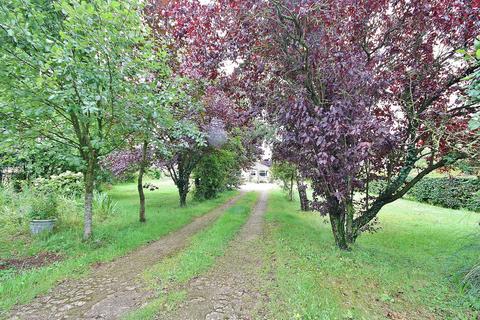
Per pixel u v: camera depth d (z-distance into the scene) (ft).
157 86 20.74
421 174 18.15
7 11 13.52
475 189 21.93
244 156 61.52
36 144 19.49
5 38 14.02
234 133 39.60
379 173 19.48
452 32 15.79
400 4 16.63
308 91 17.20
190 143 34.60
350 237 19.04
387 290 11.99
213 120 34.88
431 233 25.12
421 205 49.88
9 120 16.83
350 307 10.28
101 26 14.65
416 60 17.61
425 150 17.87
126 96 17.65
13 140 17.47
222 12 16.15
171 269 14.33
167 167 38.22
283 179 57.06
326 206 18.26
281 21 16.02
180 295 11.29
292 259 15.52
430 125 15.64
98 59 15.79
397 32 17.65
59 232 20.98
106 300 10.95
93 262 15.51
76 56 15.30
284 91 17.74
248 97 20.18
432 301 11.03
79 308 10.30
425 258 17.34
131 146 27.73
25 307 10.37
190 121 28.27
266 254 16.93
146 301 10.87
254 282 12.60
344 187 16.22
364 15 16.69
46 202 22.25
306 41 15.98
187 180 41.96
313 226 28.25
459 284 12.48
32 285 12.10
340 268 14.30
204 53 17.62
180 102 24.68
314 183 18.31
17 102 15.90
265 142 20.44
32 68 14.97
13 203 24.34
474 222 30.66
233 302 10.73
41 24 15.47
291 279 12.48
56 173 36.35
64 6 13.29
